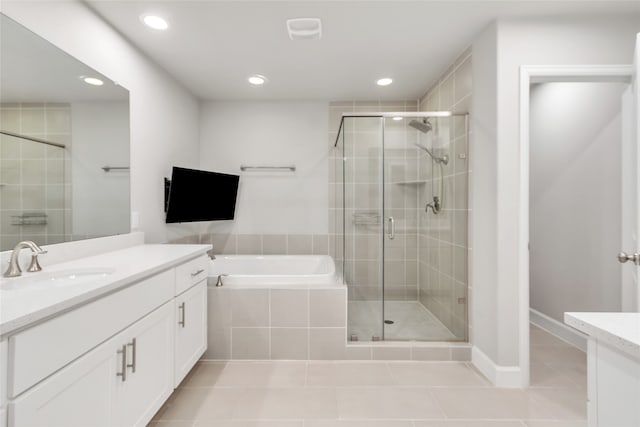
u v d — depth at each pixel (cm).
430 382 198
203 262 211
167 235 268
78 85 170
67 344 96
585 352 238
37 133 147
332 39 218
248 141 344
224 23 197
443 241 248
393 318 249
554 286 275
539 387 192
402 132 248
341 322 228
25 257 140
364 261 251
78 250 167
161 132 258
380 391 188
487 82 202
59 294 97
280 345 228
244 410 170
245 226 346
